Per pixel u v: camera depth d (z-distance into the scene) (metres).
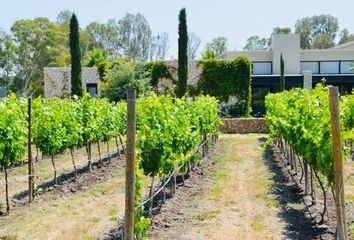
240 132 28.89
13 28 67.81
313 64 44.31
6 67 67.50
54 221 9.11
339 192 5.80
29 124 10.69
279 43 43.62
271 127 17.91
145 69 34.69
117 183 12.83
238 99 33.84
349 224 8.12
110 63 35.44
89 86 38.94
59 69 39.84
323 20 95.44
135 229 6.52
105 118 15.66
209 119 18.00
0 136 9.52
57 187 12.01
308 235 7.99
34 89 68.00
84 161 16.73
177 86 33.03
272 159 17.17
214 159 17.27
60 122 12.35
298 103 10.48
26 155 17.36
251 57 44.53
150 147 8.88
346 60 43.97
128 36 86.81
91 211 9.85
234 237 8.13
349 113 14.77
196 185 12.34
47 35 68.62
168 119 9.68
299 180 12.39
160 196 10.77
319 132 7.70
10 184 12.59
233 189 11.95
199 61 34.09
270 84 40.22
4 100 11.40
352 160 15.88
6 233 8.36
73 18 31.06
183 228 8.59
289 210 9.70
